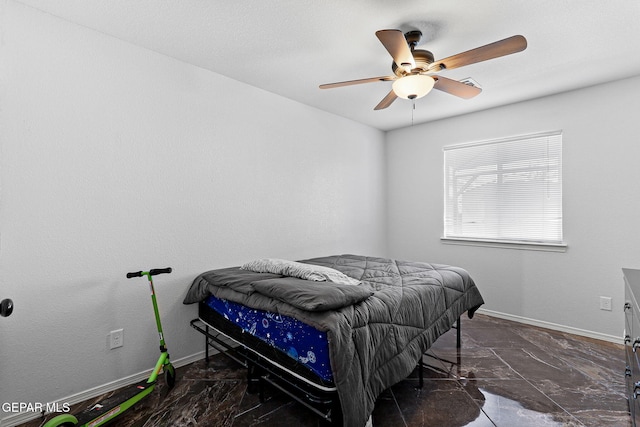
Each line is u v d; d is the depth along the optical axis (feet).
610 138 9.41
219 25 6.51
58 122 6.14
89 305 6.53
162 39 7.02
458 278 8.71
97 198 6.64
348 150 13.10
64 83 6.21
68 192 6.26
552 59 7.98
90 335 6.53
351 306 5.42
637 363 4.82
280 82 9.37
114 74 6.88
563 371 7.65
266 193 10.01
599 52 7.63
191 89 8.19
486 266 12.01
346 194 13.00
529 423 5.76
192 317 8.18
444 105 11.47
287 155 10.67
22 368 5.75
